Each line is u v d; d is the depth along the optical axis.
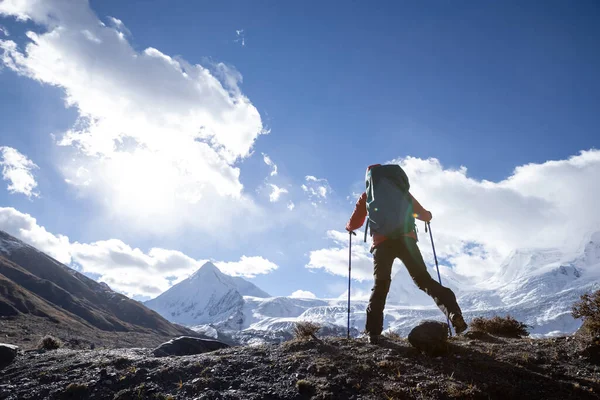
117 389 6.36
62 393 6.34
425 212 8.48
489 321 9.66
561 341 7.69
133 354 8.38
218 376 6.58
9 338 84.44
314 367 6.70
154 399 5.99
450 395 5.70
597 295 7.53
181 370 6.85
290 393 6.01
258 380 6.45
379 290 8.05
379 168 8.31
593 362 6.71
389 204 7.93
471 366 6.61
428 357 6.98
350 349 7.48
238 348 8.06
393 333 8.56
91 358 7.74
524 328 9.50
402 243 7.88
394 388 5.92
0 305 125.50
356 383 6.13
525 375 6.29
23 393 6.43
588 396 5.67
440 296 7.45
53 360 7.90
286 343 8.00
